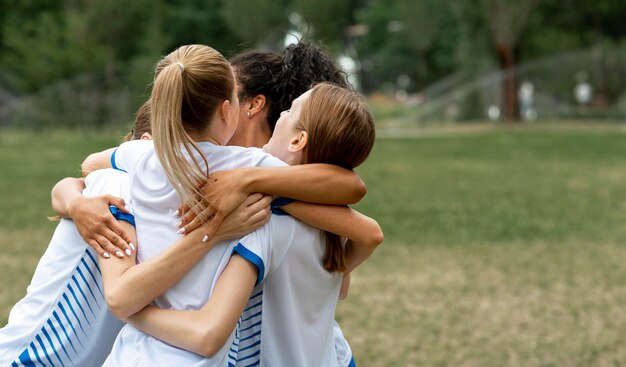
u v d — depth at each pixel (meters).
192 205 1.79
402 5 42.44
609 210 10.31
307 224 1.92
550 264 7.07
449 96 37.06
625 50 36.53
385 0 63.16
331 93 1.97
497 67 35.12
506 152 19.78
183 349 1.77
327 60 2.53
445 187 12.80
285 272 1.90
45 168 15.01
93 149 19.72
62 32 31.38
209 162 1.87
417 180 13.82
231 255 1.84
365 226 1.95
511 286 6.27
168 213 1.86
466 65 35.66
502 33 33.06
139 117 2.30
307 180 1.87
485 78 35.41
